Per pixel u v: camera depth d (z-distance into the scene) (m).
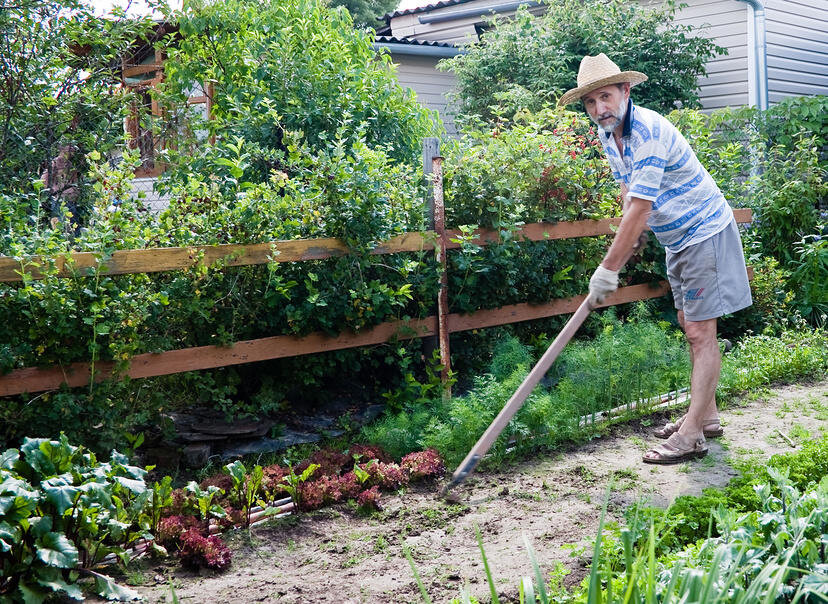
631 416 5.45
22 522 2.95
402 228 5.52
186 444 4.75
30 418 4.24
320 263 5.32
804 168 9.66
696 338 4.51
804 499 2.88
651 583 1.99
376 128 7.80
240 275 5.11
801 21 12.98
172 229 4.98
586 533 3.58
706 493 3.68
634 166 4.16
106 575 3.30
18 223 4.58
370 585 3.19
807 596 2.39
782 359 6.54
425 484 4.34
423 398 5.31
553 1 12.39
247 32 8.02
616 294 6.89
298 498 3.98
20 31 6.79
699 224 4.38
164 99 7.87
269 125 7.29
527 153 6.24
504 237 5.85
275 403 5.20
